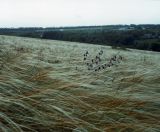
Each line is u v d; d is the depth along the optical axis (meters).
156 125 4.05
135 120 4.13
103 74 6.62
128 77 6.08
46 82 5.21
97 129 3.68
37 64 6.59
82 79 5.81
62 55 10.48
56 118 3.83
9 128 3.41
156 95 5.17
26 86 4.70
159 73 6.57
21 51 9.16
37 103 4.12
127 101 4.58
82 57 9.87
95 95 4.82
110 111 4.20
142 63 9.64
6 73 5.26
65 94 4.57
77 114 4.13
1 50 8.34
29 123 3.73
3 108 3.89
